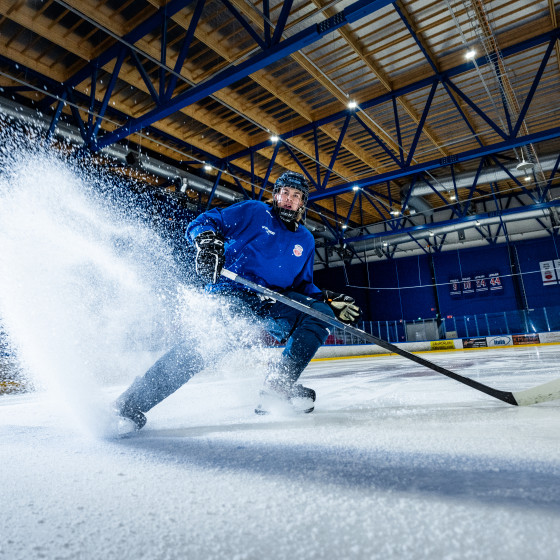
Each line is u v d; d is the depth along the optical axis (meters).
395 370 4.43
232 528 0.47
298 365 1.41
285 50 5.08
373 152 11.93
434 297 19.78
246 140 10.38
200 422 1.31
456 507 0.50
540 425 0.96
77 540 0.46
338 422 1.16
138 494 0.61
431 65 8.02
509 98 9.55
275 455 0.80
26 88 7.67
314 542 0.43
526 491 0.54
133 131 6.69
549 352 7.27
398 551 0.40
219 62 7.63
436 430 0.97
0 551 0.44
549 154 12.30
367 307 21.03
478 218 13.54
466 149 12.06
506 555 0.38
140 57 7.26
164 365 1.19
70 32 6.53
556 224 17.02
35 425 1.40
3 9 5.95
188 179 10.91
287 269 1.61
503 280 18.47
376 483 0.61
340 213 17.70
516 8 7.04
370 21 7.14
